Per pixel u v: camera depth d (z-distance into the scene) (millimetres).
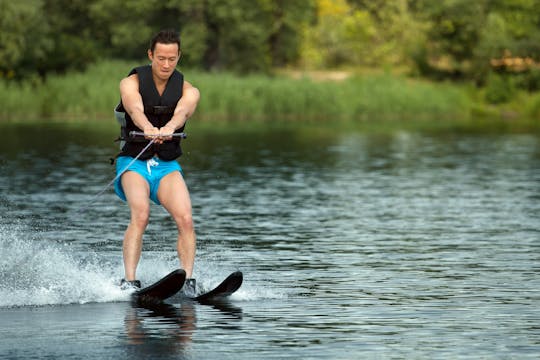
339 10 177000
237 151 67062
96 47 147000
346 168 55625
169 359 15172
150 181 21031
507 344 16250
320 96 114438
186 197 21062
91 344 16125
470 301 20125
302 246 28031
